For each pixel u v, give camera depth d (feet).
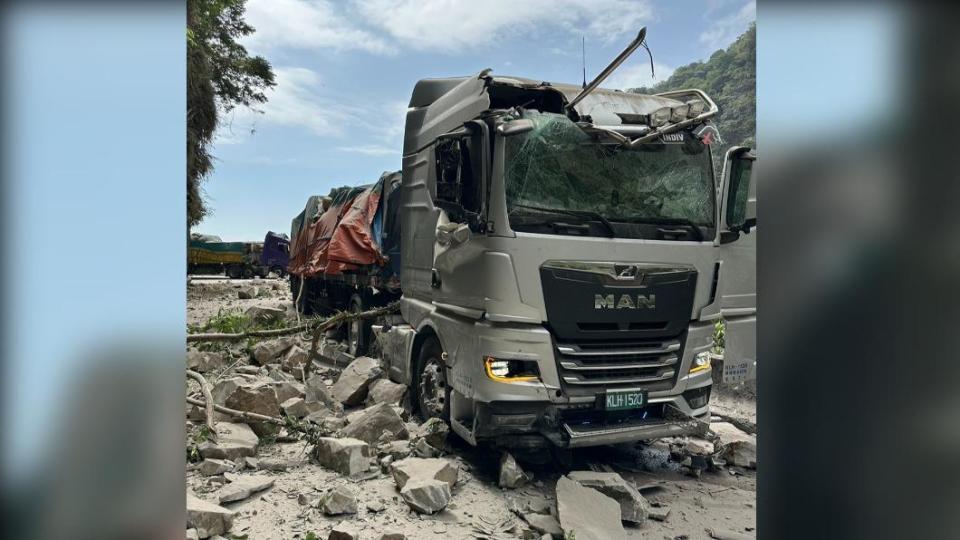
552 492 14.53
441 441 16.48
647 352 14.92
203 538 11.34
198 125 48.93
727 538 12.55
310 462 15.66
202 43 50.67
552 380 14.08
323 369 28.07
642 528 13.06
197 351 25.62
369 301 29.37
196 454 15.25
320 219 37.55
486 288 14.21
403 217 21.57
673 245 15.34
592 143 15.07
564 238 14.32
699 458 17.17
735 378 17.62
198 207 51.52
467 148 15.31
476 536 12.01
